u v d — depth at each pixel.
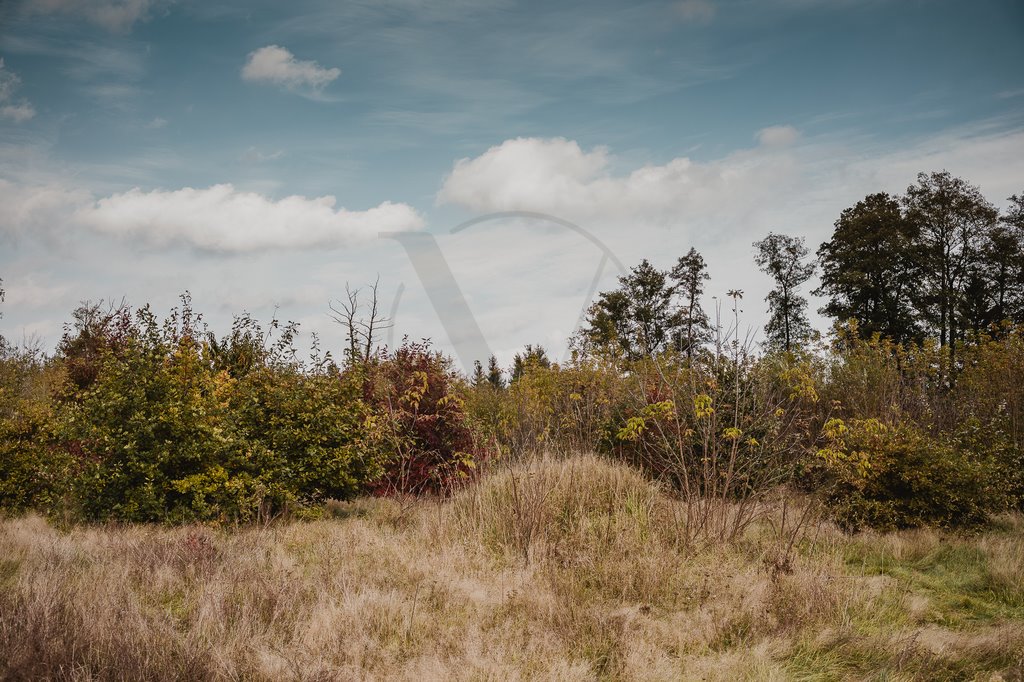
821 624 5.05
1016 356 12.79
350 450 10.84
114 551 6.68
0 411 13.10
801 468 9.93
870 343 15.33
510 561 6.47
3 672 3.69
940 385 14.26
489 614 5.12
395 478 10.55
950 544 8.09
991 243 30.61
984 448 10.61
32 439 12.12
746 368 8.96
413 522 8.15
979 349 14.34
